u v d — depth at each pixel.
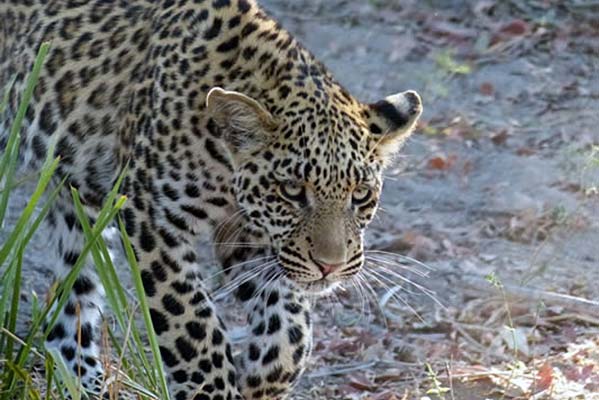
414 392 11.62
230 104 10.02
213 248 11.15
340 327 12.97
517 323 12.88
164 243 10.51
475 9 19.88
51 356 9.44
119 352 9.85
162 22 10.84
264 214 10.22
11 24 11.86
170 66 10.55
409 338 12.71
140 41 11.05
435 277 13.74
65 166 11.38
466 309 13.11
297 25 19.78
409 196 15.48
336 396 11.75
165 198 10.45
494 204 15.22
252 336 10.90
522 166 16.02
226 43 10.49
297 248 10.09
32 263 13.77
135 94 10.79
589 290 13.42
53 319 9.49
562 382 11.59
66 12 11.54
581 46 19.03
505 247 14.37
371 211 10.30
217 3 10.62
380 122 10.34
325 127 10.04
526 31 19.25
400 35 19.42
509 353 12.25
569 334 12.56
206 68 10.46
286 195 10.09
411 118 10.39
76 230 11.68
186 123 10.36
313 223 10.05
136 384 9.53
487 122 17.16
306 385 11.92
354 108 10.34
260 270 10.59
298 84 10.24
